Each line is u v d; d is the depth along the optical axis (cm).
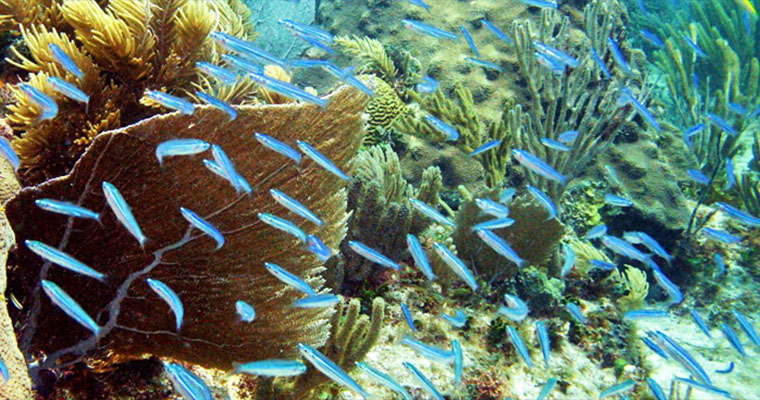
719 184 931
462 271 372
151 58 416
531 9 970
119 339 328
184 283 323
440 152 805
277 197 316
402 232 529
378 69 886
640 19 1493
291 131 329
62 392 302
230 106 293
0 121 347
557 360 549
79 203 291
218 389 381
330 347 388
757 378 620
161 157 266
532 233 588
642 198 830
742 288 789
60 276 304
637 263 830
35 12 417
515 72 921
